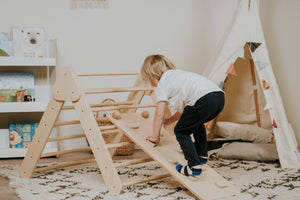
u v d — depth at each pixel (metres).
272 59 3.01
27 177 2.06
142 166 2.32
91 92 1.94
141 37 3.04
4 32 2.73
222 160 2.46
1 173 2.17
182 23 3.09
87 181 1.97
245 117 2.97
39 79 2.90
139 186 1.86
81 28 2.94
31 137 2.77
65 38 2.92
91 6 2.42
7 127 2.86
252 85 2.93
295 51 2.72
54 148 2.72
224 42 2.54
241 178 1.99
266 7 3.04
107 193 1.74
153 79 1.90
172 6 3.07
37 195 1.71
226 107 2.96
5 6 2.81
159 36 3.06
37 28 2.76
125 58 3.02
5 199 1.70
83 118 1.87
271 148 2.44
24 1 2.84
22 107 2.57
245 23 2.48
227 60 2.47
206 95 1.69
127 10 3.00
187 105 1.73
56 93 1.94
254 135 2.66
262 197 1.64
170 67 1.91
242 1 2.54
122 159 2.56
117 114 2.09
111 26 2.98
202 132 1.84
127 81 3.03
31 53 2.75
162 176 1.93
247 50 2.85
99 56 2.98
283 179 1.97
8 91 2.76
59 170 2.24
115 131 2.15
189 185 1.66
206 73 2.66
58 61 2.91
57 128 2.76
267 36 3.04
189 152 1.68
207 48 3.14
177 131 1.74
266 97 2.32
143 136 1.92
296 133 2.77
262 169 2.20
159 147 1.91
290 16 2.75
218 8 3.14
